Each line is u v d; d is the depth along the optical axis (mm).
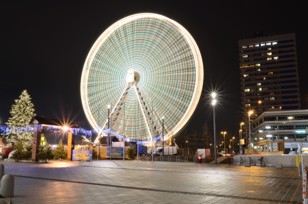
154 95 67062
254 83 192500
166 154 72375
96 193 13719
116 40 70688
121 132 67875
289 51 190375
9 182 12422
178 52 64625
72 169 27922
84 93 66750
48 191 14219
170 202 11719
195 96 60625
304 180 10812
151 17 66625
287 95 186875
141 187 15719
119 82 70000
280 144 66062
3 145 65312
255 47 195750
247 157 39906
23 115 69438
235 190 15031
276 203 11781
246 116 133625
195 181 18891
